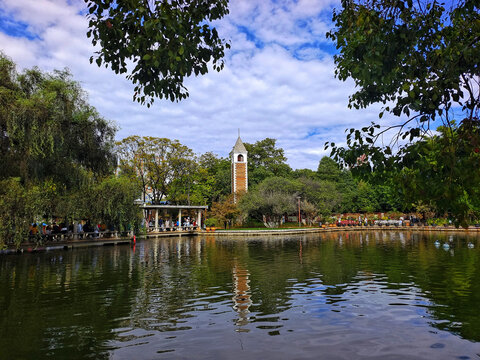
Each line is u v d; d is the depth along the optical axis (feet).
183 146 161.89
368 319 25.77
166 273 46.57
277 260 57.93
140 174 156.04
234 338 22.50
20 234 61.31
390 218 177.47
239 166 188.75
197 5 18.21
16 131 53.72
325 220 173.17
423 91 14.47
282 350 20.48
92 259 62.44
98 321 26.30
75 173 67.82
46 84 62.28
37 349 21.21
